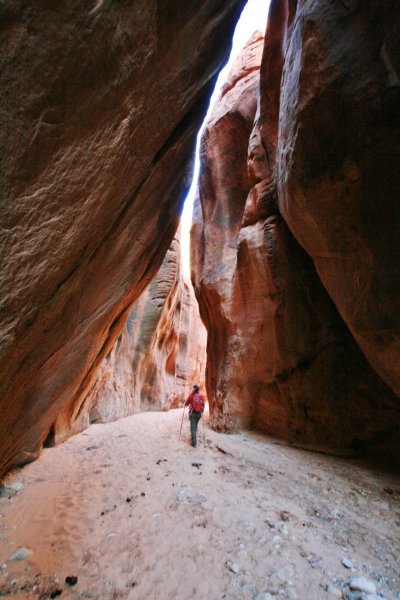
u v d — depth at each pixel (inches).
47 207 93.0
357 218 171.9
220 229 445.7
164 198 249.6
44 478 202.4
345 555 127.2
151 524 146.7
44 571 112.8
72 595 102.7
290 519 154.2
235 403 344.8
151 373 677.9
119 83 104.3
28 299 102.9
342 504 171.8
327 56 148.6
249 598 102.9
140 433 358.3
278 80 292.4
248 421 336.2
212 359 440.8
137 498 174.7
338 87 148.6
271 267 302.4
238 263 346.0
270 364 317.1
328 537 139.8
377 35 136.3
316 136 165.9
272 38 287.3
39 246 95.8
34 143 80.0
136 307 589.3
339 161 164.2
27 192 83.8
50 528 140.9
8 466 204.8
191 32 151.0
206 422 438.3
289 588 107.6
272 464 235.5
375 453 240.2
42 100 77.9
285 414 301.3
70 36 77.1
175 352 863.7
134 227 203.3
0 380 118.8
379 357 187.8
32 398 184.7
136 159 150.6
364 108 145.7
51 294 120.0
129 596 103.1
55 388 216.2
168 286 639.1
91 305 195.3
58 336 158.7
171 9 121.3
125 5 91.7
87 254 140.2
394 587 110.2
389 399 237.3
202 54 179.3
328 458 247.9
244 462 242.8
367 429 246.4
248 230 333.4
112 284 217.9
